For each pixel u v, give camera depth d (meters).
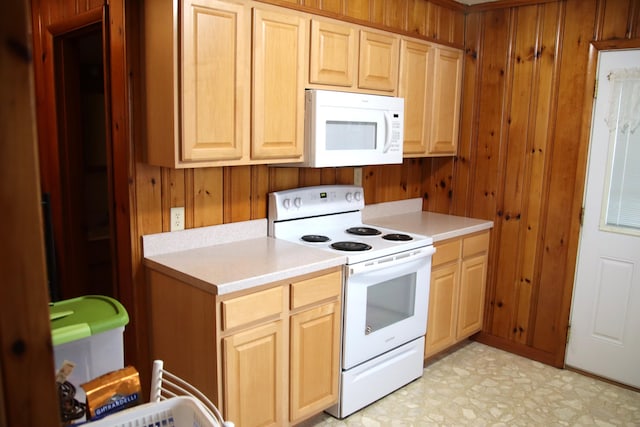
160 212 2.41
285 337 2.30
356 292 2.56
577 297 3.26
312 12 2.53
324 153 2.62
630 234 3.02
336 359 2.57
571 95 3.15
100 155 3.52
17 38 0.56
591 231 3.17
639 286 3.02
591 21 3.04
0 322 0.58
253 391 2.19
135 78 2.24
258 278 2.11
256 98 2.33
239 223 2.71
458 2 3.44
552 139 3.26
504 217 3.53
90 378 1.39
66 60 2.88
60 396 1.25
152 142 2.23
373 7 2.94
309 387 2.45
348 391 2.64
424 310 3.04
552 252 3.32
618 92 2.98
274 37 2.36
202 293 2.06
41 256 0.60
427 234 3.06
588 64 3.07
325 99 2.57
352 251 2.60
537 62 3.28
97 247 3.42
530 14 3.28
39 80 2.98
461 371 3.27
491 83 3.50
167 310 2.28
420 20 3.25
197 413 1.25
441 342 3.28
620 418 2.76
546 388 3.07
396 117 3.00
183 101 2.08
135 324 2.39
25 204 0.58
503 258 3.56
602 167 3.09
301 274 2.29
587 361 3.25
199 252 2.48
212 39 2.13
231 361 2.08
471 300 3.50
